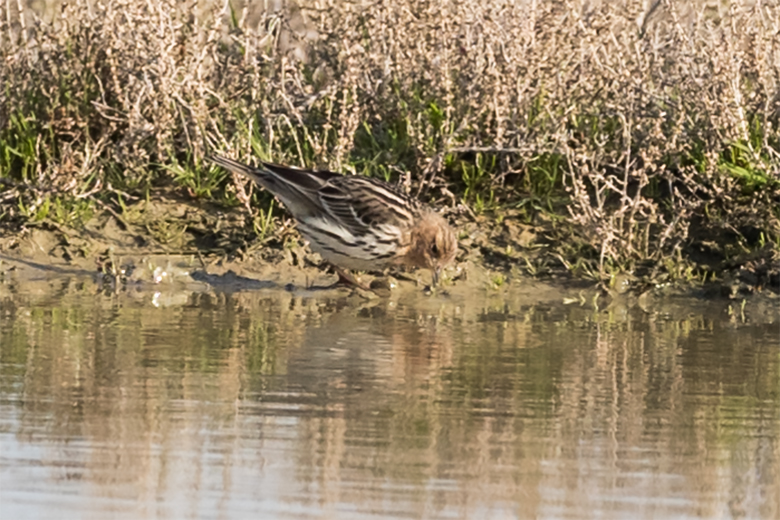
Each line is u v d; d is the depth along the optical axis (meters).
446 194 13.84
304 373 9.12
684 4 15.16
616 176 13.91
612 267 12.91
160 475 6.86
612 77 13.74
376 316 11.45
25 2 15.66
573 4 14.01
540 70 13.91
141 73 14.15
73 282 12.69
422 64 14.39
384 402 8.38
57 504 6.42
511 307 12.01
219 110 14.40
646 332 10.84
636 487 6.76
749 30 13.74
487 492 6.64
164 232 13.52
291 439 7.52
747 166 13.47
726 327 11.12
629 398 8.56
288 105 13.84
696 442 7.59
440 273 12.58
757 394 8.72
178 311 11.44
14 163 14.41
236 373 9.08
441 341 10.32
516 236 13.58
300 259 13.30
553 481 6.83
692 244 13.23
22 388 8.56
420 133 13.78
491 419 8.00
